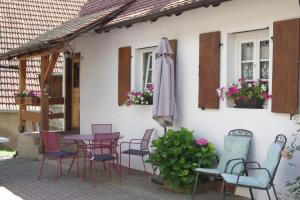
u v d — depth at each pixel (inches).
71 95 565.3
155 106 344.2
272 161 252.5
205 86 330.3
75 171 406.6
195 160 309.0
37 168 427.8
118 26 397.7
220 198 282.0
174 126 362.6
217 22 323.9
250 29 297.7
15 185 355.3
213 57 323.9
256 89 292.8
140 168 405.7
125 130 429.4
